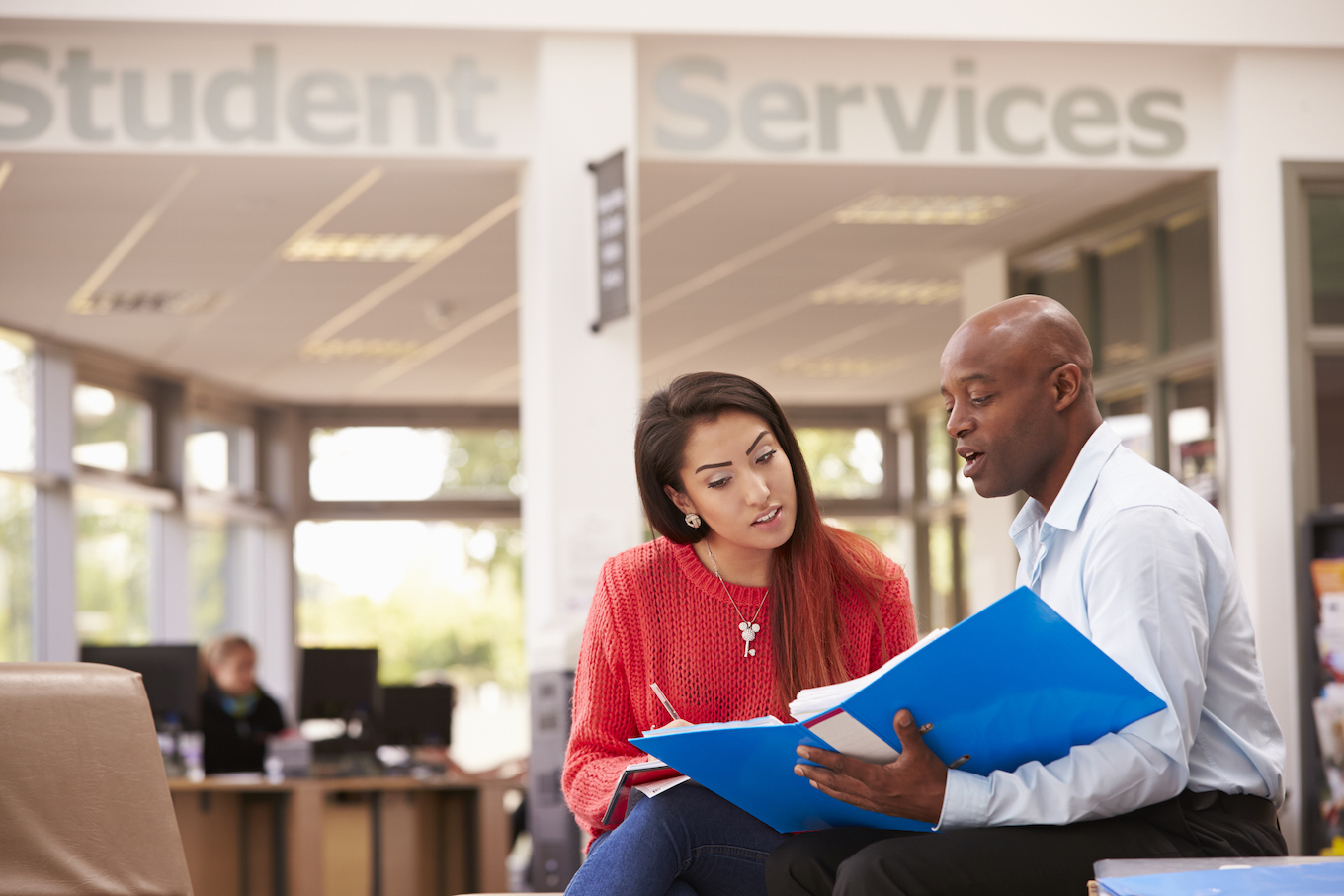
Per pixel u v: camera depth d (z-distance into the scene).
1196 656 1.77
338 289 8.78
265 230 7.36
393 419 13.23
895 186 6.63
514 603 15.20
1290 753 5.99
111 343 10.03
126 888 2.19
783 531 2.12
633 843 1.98
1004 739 1.73
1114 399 7.53
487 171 6.04
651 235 7.72
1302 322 6.18
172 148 5.57
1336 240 6.27
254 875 5.94
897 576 2.28
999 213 7.36
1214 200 6.30
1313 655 5.96
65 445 9.79
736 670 2.21
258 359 10.86
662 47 5.86
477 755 14.01
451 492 13.49
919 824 1.82
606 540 5.48
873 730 1.70
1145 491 1.86
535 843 4.86
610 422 5.53
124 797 2.23
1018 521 2.09
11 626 9.31
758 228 7.62
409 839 5.97
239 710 6.85
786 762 1.77
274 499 12.91
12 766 2.15
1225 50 6.19
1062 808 1.71
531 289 5.83
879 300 9.66
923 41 5.91
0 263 7.89
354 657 6.50
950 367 2.01
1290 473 6.12
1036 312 1.98
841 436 14.47
